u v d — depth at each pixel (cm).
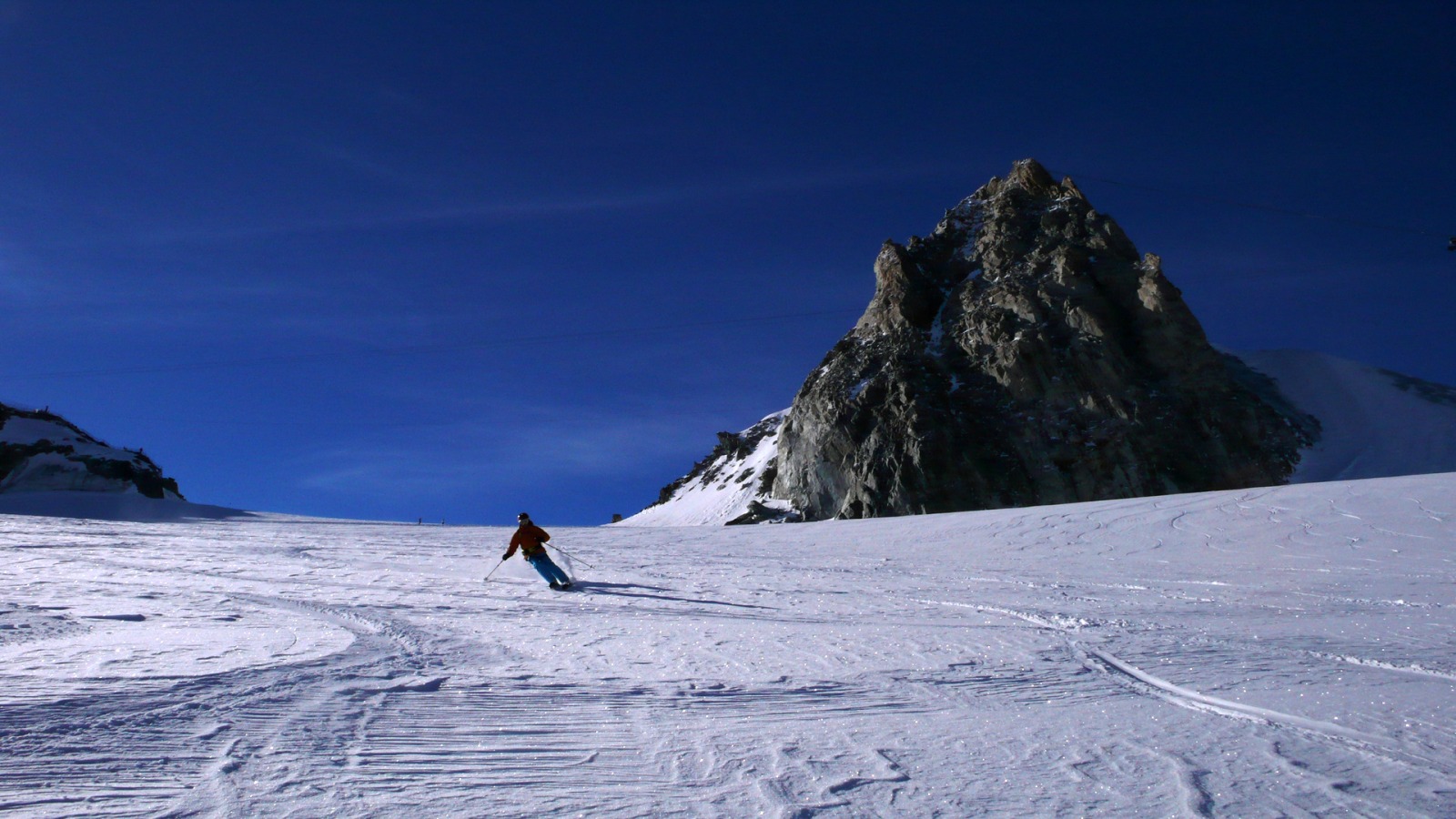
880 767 458
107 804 371
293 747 458
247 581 1343
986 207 7769
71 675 585
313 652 711
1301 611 1073
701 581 1481
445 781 421
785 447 6725
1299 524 2009
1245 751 489
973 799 412
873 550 2231
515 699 586
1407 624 933
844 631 924
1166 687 654
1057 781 438
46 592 1123
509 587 1357
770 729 530
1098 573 1591
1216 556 1777
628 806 395
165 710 509
